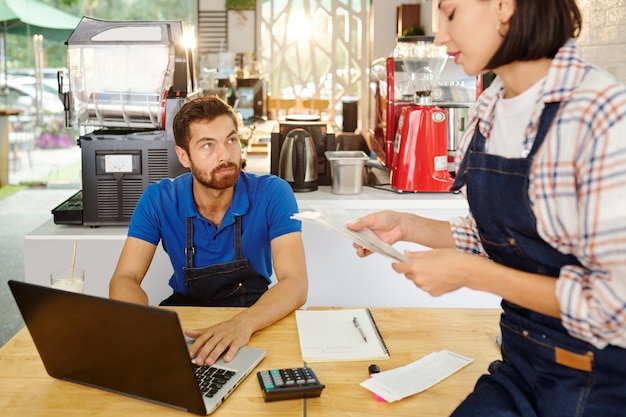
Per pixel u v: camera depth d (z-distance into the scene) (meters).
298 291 1.87
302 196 2.88
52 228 2.83
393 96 3.12
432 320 1.75
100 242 2.73
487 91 1.29
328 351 1.54
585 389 1.14
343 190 2.90
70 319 1.30
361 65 8.49
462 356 1.54
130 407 1.32
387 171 3.43
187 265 2.10
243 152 3.88
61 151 8.16
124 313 1.21
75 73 2.75
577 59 1.10
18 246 5.30
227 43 8.45
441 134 2.85
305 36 8.48
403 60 3.09
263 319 1.68
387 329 1.69
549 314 1.13
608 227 1.02
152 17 8.34
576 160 1.08
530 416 1.18
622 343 1.07
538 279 1.13
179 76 2.84
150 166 2.78
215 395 1.33
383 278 2.84
